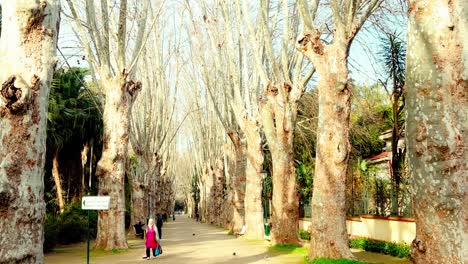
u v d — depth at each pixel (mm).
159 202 46250
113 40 21344
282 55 18703
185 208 123312
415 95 5391
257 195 24312
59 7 6438
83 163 28016
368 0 14477
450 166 5008
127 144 19375
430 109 5211
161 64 32281
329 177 12977
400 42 20781
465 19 5219
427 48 5309
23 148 5746
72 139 27203
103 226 18812
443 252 4949
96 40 18734
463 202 4926
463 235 4867
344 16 13461
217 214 43250
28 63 5922
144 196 30656
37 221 5781
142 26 19922
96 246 18812
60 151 27328
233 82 24234
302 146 32344
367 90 29672
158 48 31234
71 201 28250
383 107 30203
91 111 27078
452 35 5219
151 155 31406
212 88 30141
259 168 24453
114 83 19047
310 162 31109
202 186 57219
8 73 5824
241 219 29797
